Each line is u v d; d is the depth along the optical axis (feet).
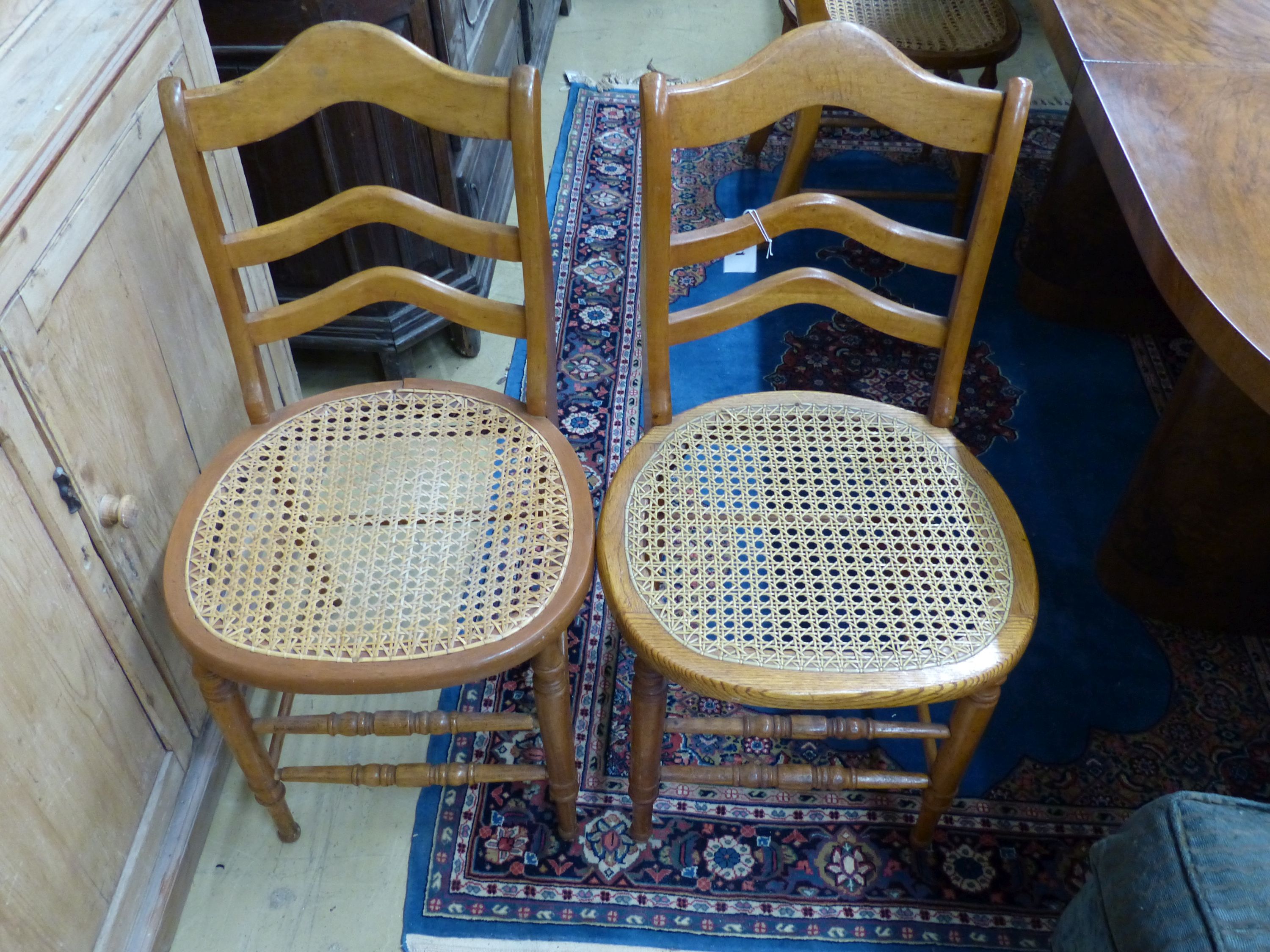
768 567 3.26
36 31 3.05
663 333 3.46
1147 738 4.40
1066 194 5.90
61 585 2.92
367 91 3.03
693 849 4.03
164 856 3.72
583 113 8.12
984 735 4.40
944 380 3.60
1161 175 3.19
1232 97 3.59
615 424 5.68
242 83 2.98
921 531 3.37
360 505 3.39
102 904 3.31
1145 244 3.06
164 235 3.44
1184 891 2.44
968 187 6.36
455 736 4.37
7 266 2.52
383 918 3.84
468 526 3.34
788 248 6.97
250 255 3.25
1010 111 2.98
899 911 3.86
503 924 3.82
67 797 3.03
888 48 2.99
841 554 3.30
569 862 3.99
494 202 6.30
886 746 4.40
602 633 4.75
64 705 2.97
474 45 5.67
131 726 3.43
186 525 3.29
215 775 4.13
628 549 3.31
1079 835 4.08
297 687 2.99
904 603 3.17
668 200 3.13
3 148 2.61
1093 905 2.90
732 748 4.37
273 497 3.40
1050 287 6.31
